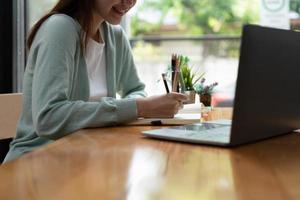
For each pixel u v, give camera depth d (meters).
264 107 0.83
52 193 0.50
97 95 1.44
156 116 1.16
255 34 0.73
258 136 0.86
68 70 1.18
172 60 1.41
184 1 3.40
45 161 0.67
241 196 0.49
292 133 1.00
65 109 1.09
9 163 0.66
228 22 3.20
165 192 0.50
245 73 0.74
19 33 2.29
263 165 0.66
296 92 0.93
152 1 3.11
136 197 0.48
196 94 1.52
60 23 1.23
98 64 1.48
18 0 2.28
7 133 1.43
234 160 0.69
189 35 3.25
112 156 0.72
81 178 0.56
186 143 0.85
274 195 0.49
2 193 0.50
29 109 1.30
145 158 0.70
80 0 1.36
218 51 3.16
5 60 2.28
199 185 0.54
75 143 0.85
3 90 2.28
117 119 1.11
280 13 2.67
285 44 0.84
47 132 1.11
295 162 0.68
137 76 1.74
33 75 1.21
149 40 3.08
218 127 1.03
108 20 1.45
